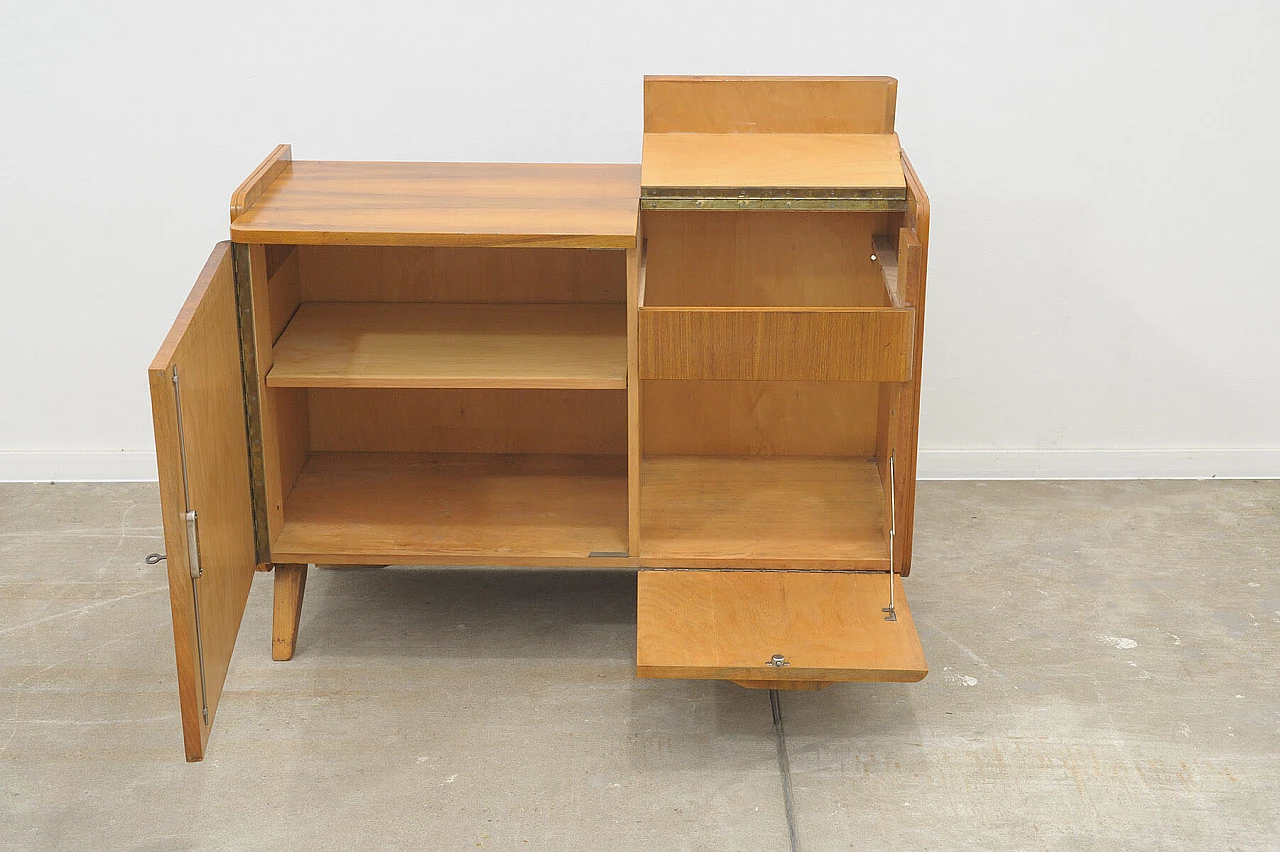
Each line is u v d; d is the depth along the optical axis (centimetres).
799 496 259
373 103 295
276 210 223
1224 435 322
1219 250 304
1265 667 242
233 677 239
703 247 263
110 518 302
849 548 236
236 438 218
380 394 276
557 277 268
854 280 264
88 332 311
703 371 215
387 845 195
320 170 252
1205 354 314
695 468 274
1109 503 311
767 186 223
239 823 199
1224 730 222
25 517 302
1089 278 308
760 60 293
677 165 231
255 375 224
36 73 288
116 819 200
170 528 178
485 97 295
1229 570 278
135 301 309
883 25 289
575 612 265
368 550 236
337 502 255
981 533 295
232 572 214
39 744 218
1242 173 297
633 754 217
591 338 249
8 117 291
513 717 227
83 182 298
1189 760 215
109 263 305
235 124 296
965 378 317
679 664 201
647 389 275
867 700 232
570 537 241
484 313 263
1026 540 292
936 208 302
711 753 218
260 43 289
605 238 210
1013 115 294
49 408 318
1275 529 297
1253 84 290
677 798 206
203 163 299
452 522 247
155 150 296
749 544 238
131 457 322
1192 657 245
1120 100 292
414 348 243
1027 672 240
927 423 322
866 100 246
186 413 184
